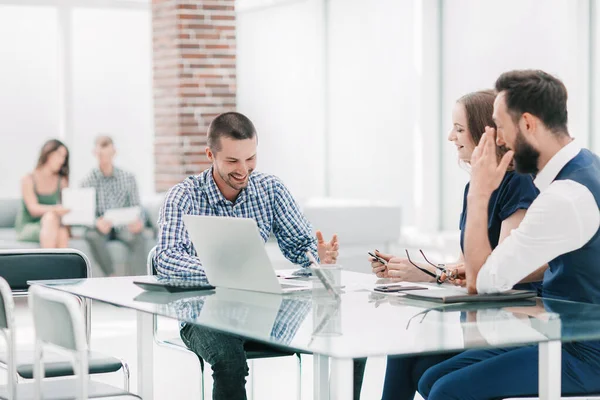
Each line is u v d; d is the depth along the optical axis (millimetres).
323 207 8219
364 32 10836
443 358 3219
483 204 2898
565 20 8188
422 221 10031
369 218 8422
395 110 10430
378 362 5926
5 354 3773
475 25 9398
